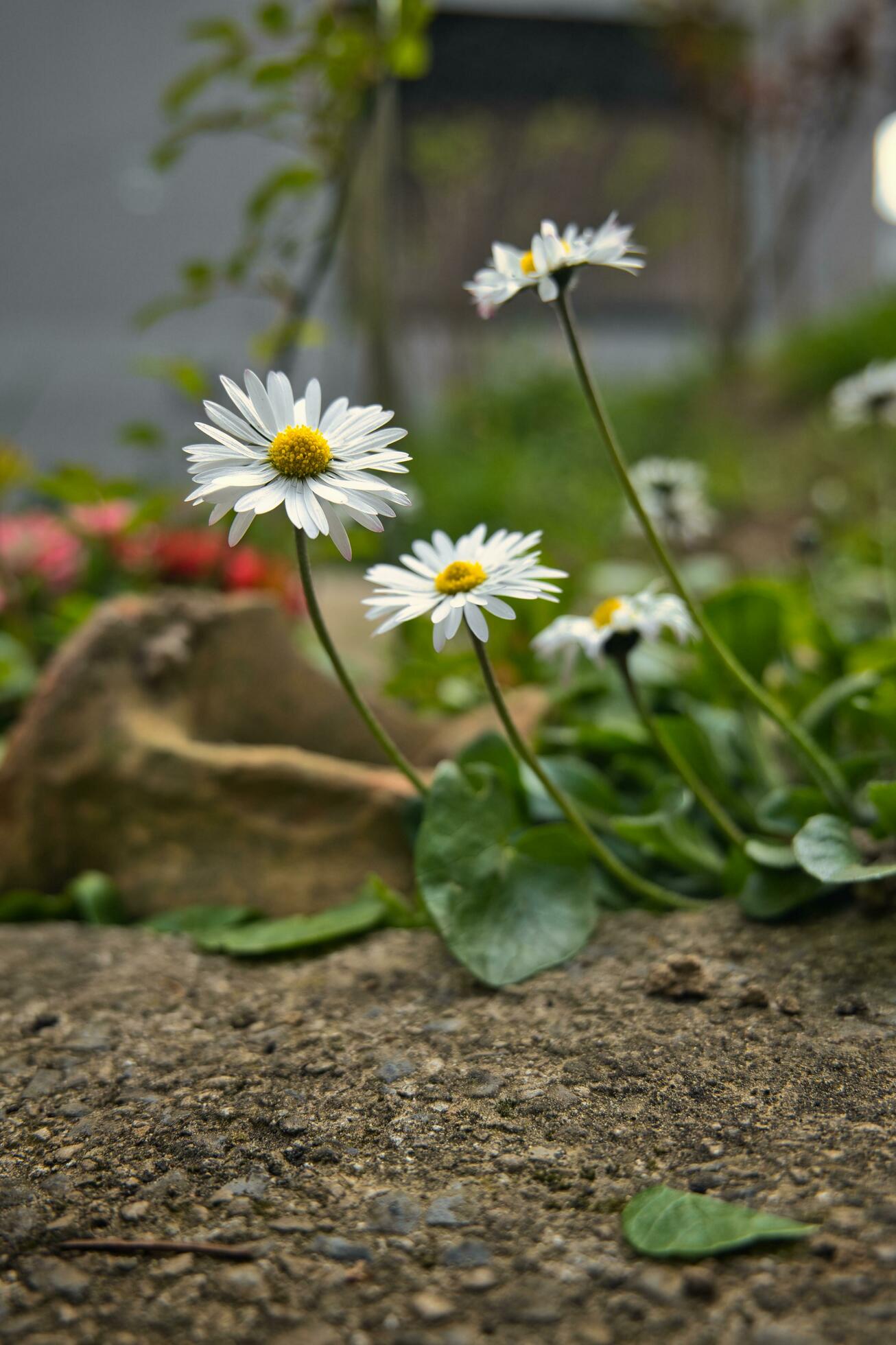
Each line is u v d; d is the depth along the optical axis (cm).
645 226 125
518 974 26
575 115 119
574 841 27
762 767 32
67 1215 22
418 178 116
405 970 27
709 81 112
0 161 99
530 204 121
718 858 30
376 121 60
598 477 83
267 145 99
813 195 124
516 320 114
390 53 37
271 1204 22
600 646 28
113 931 30
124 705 32
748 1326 19
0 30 98
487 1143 23
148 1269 21
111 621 33
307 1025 26
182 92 38
